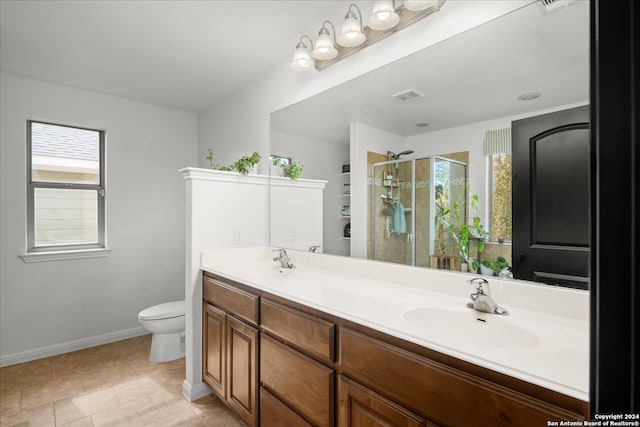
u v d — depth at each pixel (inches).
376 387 42.8
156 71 105.3
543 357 32.6
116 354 113.5
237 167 97.7
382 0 58.9
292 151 93.1
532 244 47.8
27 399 84.7
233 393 74.1
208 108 139.5
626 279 11.7
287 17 78.0
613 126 12.1
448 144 57.5
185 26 81.4
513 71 49.8
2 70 104.0
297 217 90.9
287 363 58.1
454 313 47.8
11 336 106.3
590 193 12.8
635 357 11.4
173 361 108.7
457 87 56.3
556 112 45.8
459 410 34.0
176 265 141.1
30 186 112.3
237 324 72.2
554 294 45.2
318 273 77.7
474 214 54.1
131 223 129.8
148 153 134.0
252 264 92.7
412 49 62.8
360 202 72.8
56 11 75.0
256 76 108.7
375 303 51.8
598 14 12.6
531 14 48.1
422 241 61.3
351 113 74.9
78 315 118.5
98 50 92.6
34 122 113.6
